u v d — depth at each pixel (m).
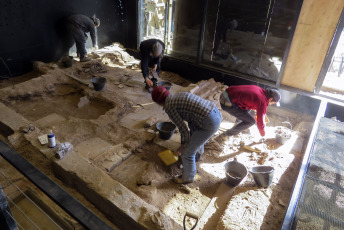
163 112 5.23
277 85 5.82
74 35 6.86
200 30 6.52
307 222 2.46
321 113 4.80
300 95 5.49
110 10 7.94
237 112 4.11
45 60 7.02
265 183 3.35
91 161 3.70
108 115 4.84
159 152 4.11
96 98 5.63
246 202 3.14
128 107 5.28
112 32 8.30
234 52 6.35
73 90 6.07
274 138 4.64
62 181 3.48
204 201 3.39
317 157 3.44
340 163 3.35
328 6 4.71
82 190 3.26
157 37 8.88
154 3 7.89
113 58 7.84
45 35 6.77
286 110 5.68
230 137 4.62
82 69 6.81
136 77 6.77
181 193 3.47
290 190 3.46
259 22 5.66
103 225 1.08
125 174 3.65
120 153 3.91
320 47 5.07
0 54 6.09
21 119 4.40
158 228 2.62
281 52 5.63
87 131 4.41
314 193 2.80
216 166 3.97
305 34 5.13
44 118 4.98
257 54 6.00
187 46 7.18
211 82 6.35
